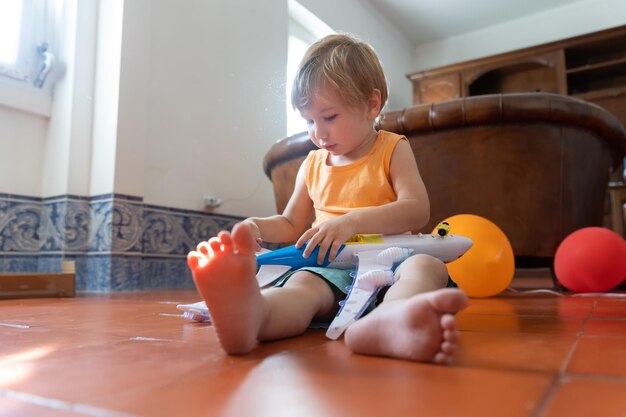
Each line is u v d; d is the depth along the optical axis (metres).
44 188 2.19
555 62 4.12
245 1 2.90
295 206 0.98
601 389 0.37
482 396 0.36
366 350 0.52
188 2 2.53
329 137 0.85
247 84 2.87
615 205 3.58
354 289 0.68
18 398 0.38
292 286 0.68
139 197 2.19
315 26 3.58
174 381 0.43
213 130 2.63
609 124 1.87
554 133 1.76
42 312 1.11
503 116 1.73
